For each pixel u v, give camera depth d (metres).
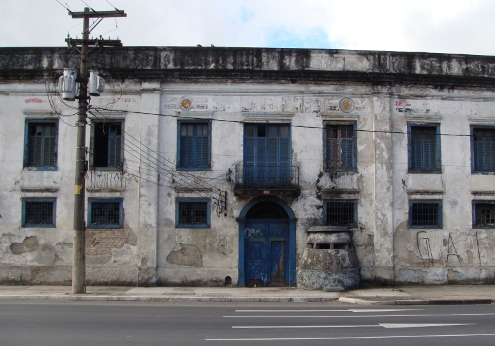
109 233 19.06
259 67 19.53
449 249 19.55
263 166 19.47
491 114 20.17
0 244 19.12
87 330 10.26
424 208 19.70
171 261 18.98
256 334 10.01
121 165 19.30
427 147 19.98
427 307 14.75
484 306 15.09
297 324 11.23
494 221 19.98
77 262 16.73
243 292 17.42
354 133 19.62
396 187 19.58
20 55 19.59
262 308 14.16
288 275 19.09
